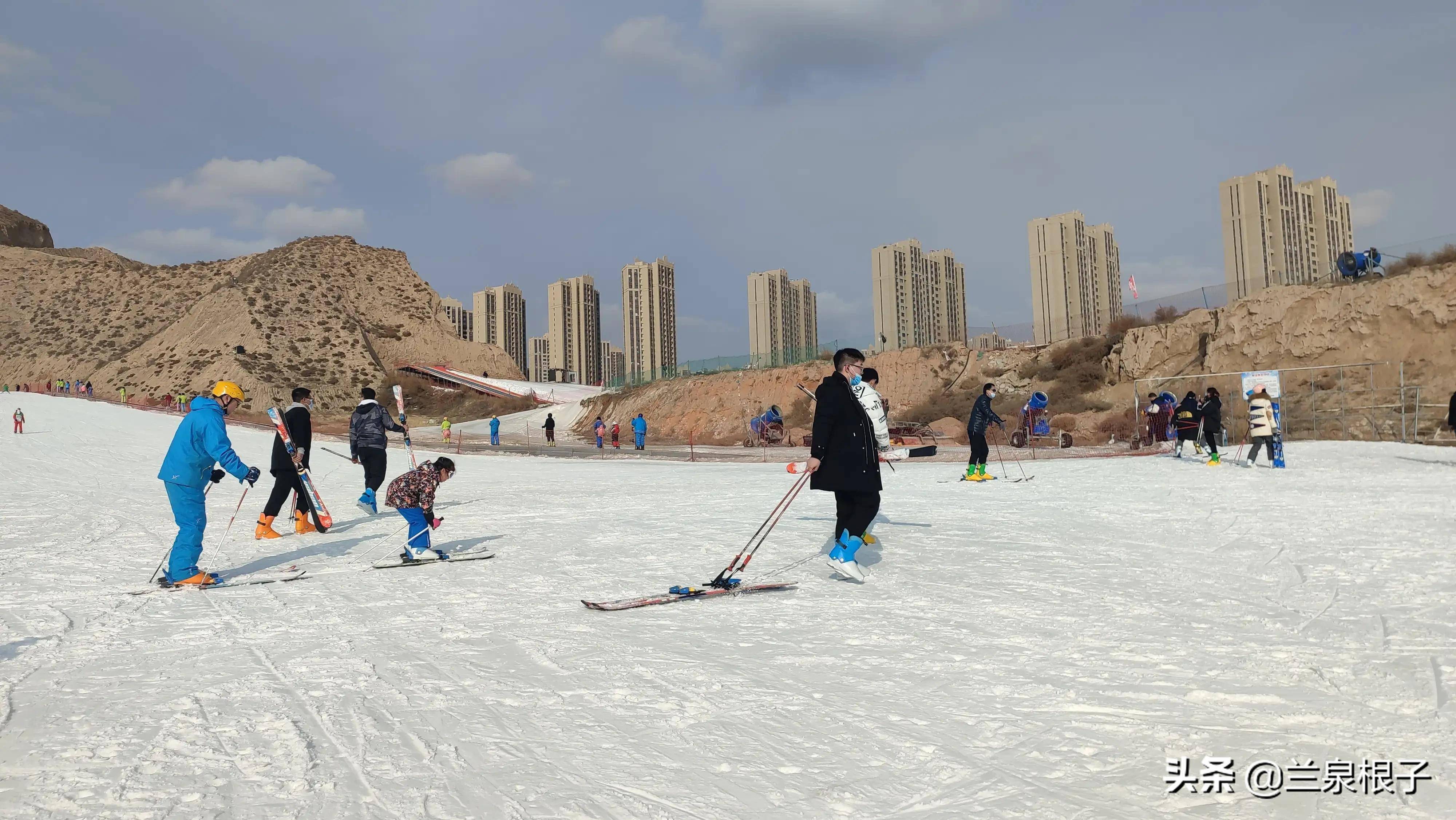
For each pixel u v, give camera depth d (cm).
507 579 689
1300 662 412
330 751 317
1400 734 320
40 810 265
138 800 273
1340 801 267
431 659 449
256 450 3256
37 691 397
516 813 263
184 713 362
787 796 277
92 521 1223
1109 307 8131
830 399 645
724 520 1045
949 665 421
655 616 543
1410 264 3362
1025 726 338
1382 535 791
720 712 358
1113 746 316
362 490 1730
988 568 681
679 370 6550
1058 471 1733
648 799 275
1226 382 3584
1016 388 4525
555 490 1606
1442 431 2678
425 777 292
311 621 550
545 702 374
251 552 909
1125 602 555
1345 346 3275
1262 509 1011
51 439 3541
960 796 277
